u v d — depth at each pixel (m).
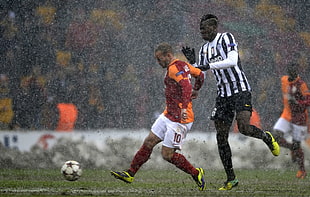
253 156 34.53
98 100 40.00
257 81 41.72
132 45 41.66
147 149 19.59
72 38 41.28
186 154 34.72
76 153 34.09
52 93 39.84
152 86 40.91
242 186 22.12
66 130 37.81
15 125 38.31
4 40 40.72
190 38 41.66
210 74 39.53
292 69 30.98
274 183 23.94
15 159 33.03
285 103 31.03
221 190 20.33
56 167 32.41
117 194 18.11
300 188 21.44
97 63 41.09
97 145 34.91
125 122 39.47
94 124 39.16
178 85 19.14
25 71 40.34
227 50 21.19
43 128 38.50
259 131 21.94
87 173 28.19
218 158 34.56
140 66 41.34
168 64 19.27
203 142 35.75
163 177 26.39
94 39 41.47
